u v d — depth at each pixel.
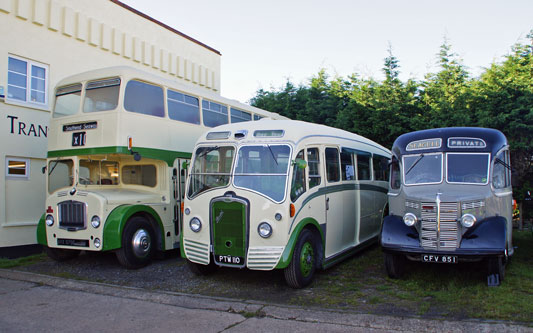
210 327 5.32
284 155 7.19
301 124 8.06
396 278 7.55
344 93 17.52
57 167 9.66
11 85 11.17
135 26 14.73
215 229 7.25
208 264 7.94
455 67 15.10
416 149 7.87
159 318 5.72
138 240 9.14
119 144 8.81
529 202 13.55
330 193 8.41
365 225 10.26
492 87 13.26
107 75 9.25
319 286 7.28
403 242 7.03
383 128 14.83
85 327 5.38
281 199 6.90
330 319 5.45
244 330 5.18
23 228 11.24
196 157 7.86
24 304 6.48
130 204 9.23
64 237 9.12
